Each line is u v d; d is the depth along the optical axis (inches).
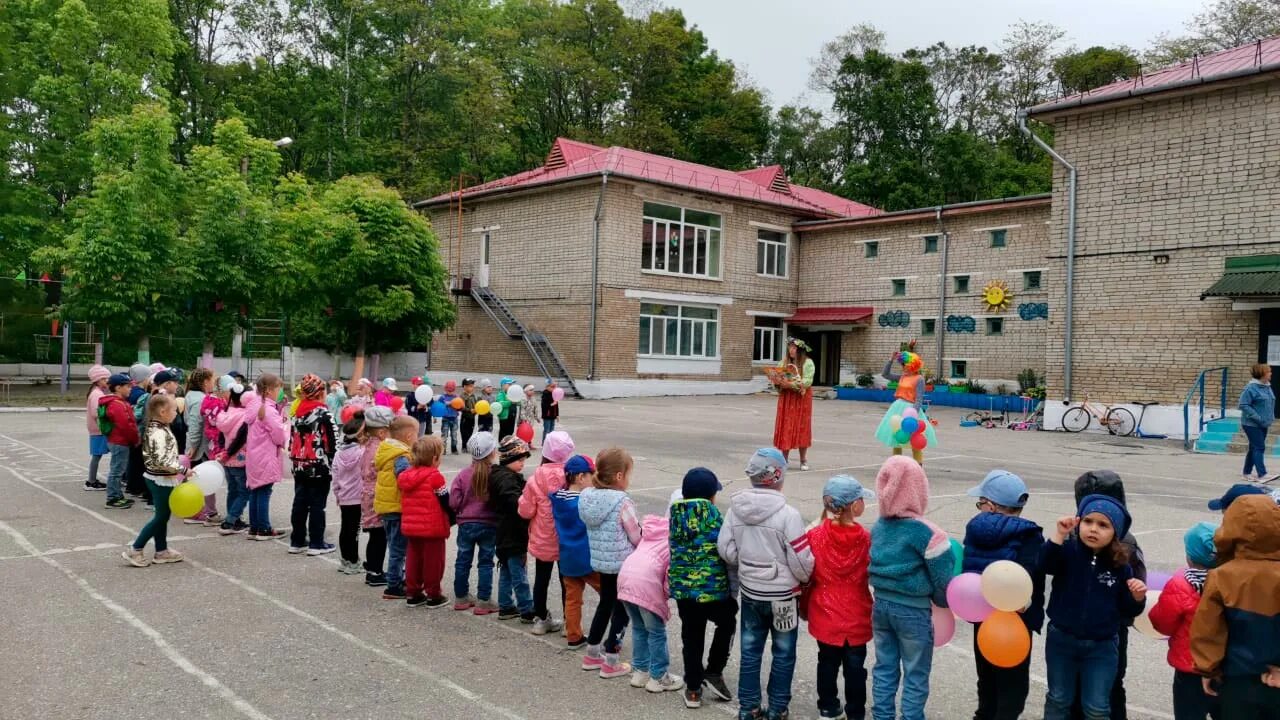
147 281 935.0
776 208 1396.4
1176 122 784.3
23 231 1208.2
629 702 198.8
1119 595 155.9
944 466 589.3
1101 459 636.1
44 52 1234.6
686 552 193.5
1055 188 867.4
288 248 1087.6
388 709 191.8
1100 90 843.4
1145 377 804.6
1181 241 781.3
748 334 1390.3
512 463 258.8
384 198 1190.9
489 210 1395.2
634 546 213.2
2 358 1275.8
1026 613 172.7
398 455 274.7
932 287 1243.8
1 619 249.3
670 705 197.6
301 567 315.3
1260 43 820.6
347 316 1201.4
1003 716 169.9
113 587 283.4
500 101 1844.2
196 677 208.4
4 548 334.0
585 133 1952.5
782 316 1427.2
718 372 1357.0
